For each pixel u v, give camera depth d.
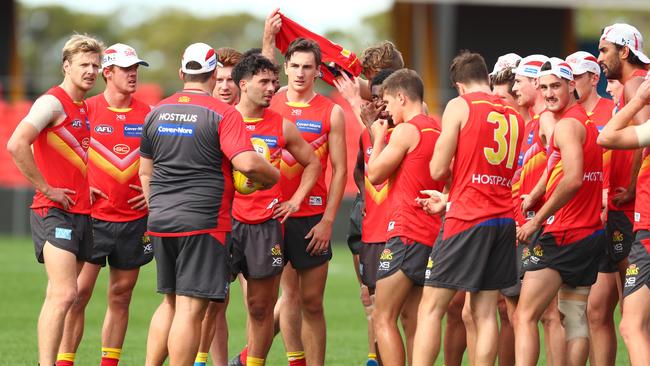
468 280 26.64
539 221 27.31
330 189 31.59
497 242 26.94
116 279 33.06
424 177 28.09
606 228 30.78
